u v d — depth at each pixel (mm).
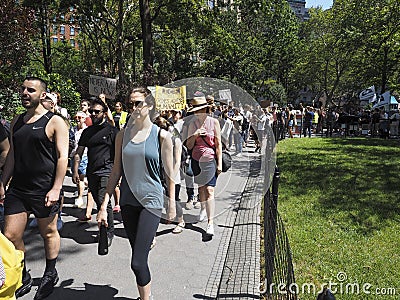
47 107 4480
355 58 34219
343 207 6824
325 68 46625
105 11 22781
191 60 35125
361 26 31375
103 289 4133
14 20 11906
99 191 5199
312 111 24531
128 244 5410
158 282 4266
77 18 24781
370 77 33125
